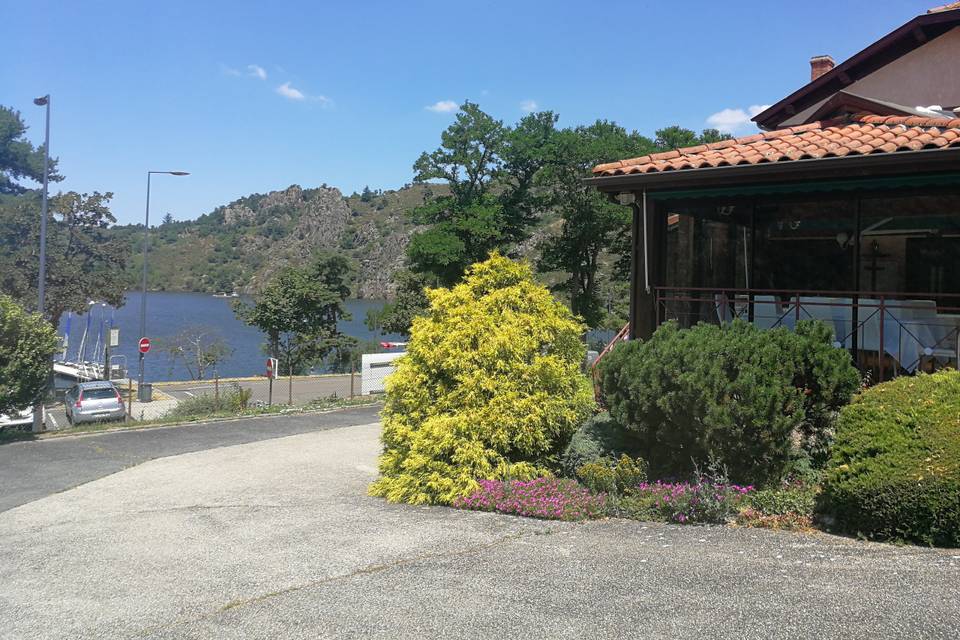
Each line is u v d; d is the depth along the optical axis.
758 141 9.26
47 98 22.61
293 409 20.33
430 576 4.89
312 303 52.03
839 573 4.30
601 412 8.03
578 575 4.66
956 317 7.33
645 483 6.47
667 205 9.73
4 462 12.71
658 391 6.10
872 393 5.51
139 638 4.23
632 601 4.15
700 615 3.88
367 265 183.50
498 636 3.84
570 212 32.03
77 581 5.48
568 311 8.12
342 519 6.90
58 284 43.62
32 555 6.39
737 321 6.59
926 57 12.32
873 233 8.64
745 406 5.70
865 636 3.51
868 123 9.00
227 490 9.18
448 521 6.47
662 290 9.41
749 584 4.25
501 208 35.16
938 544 4.70
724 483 5.82
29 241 44.62
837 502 5.13
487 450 7.34
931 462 4.76
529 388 7.49
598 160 30.52
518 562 5.05
